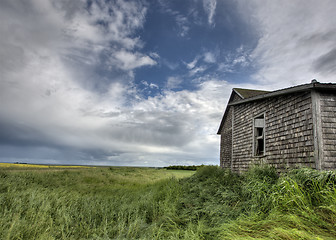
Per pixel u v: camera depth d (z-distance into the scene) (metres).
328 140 6.29
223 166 15.20
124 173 20.94
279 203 4.86
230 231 4.14
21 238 3.62
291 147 7.41
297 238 3.23
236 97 14.57
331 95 6.63
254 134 10.09
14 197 5.83
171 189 8.78
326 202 4.21
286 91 7.52
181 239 4.30
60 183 11.65
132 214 6.27
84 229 4.91
